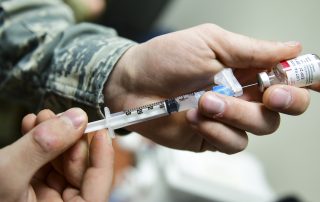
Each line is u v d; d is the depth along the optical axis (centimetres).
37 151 24
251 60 30
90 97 32
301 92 27
